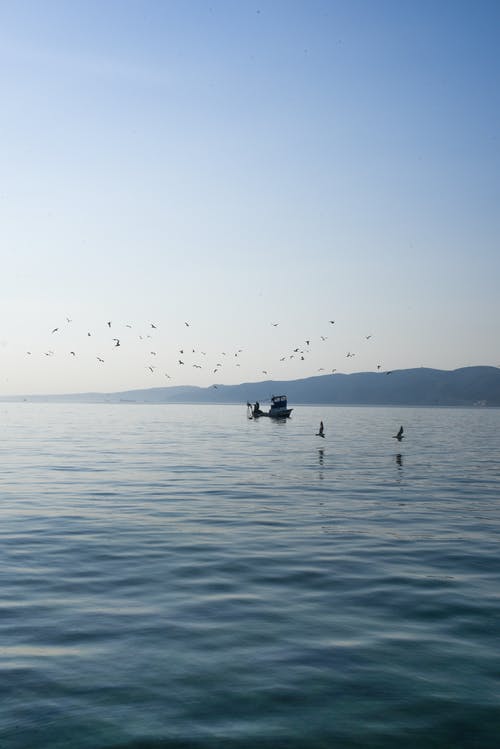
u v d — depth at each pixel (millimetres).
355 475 39969
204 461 48594
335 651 11781
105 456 52375
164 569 17344
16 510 26469
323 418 176500
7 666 10969
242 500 29547
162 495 30922
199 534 21984
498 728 9156
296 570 17406
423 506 28344
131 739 8758
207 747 8594
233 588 15672
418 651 11820
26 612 13703
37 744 8586
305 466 45312
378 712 9562
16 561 18047
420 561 18547
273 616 13656
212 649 11812
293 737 8867
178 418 164500
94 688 10211
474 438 84062
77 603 14344
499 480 37875
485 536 22141
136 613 13734
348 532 22625
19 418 155875
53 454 54125
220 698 9945
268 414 153750
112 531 22344
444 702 9883
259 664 11188
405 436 87312
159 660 11289
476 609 14211
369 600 14820
